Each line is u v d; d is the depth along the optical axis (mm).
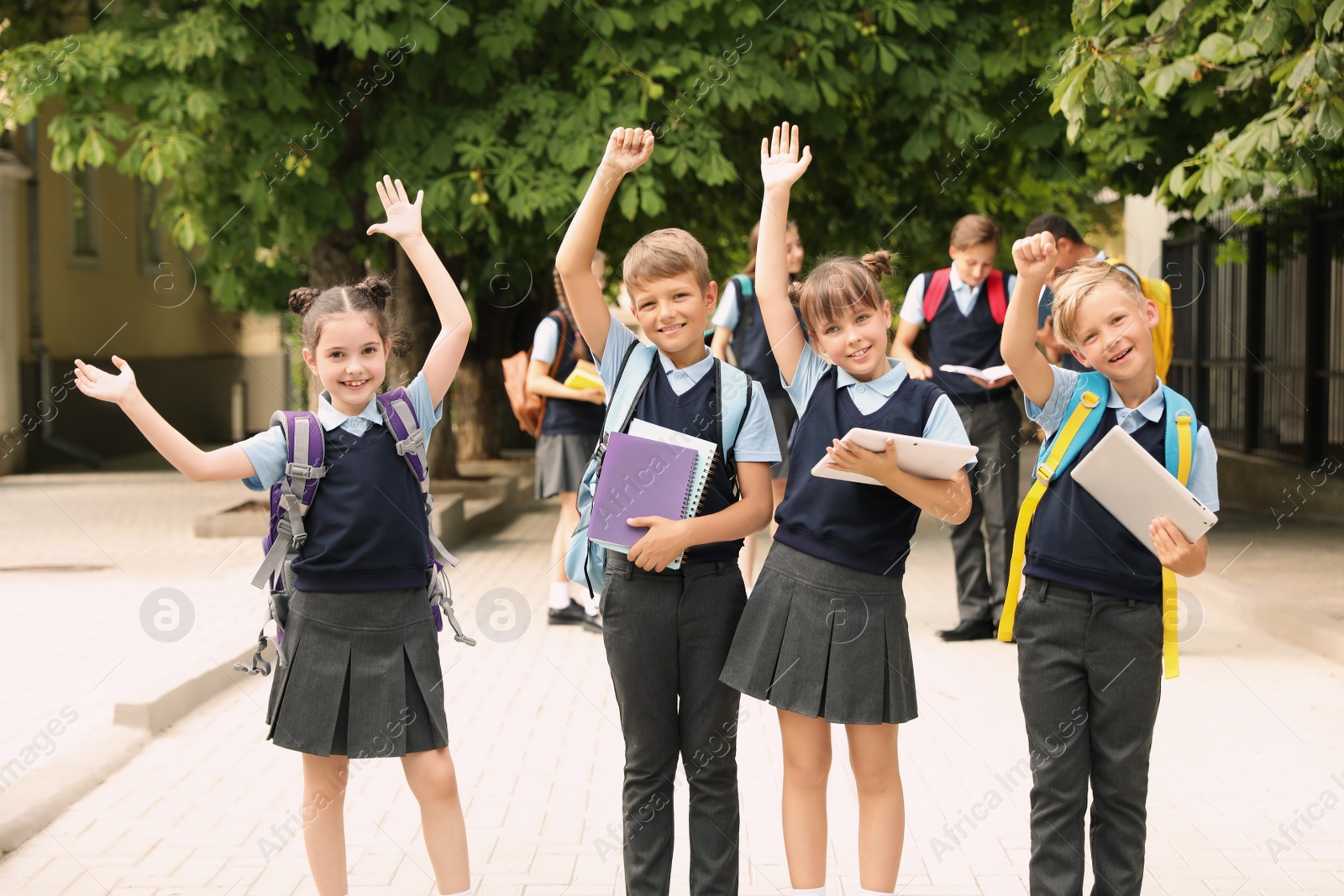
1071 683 2908
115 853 3629
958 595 6414
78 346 17594
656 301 2984
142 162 8758
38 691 5289
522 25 9227
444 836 2973
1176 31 6383
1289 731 4777
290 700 2898
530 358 7000
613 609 2988
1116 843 2914
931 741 4684
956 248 6133
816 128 9922
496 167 9180
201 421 20312
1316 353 10992
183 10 9398
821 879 3008
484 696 5453
